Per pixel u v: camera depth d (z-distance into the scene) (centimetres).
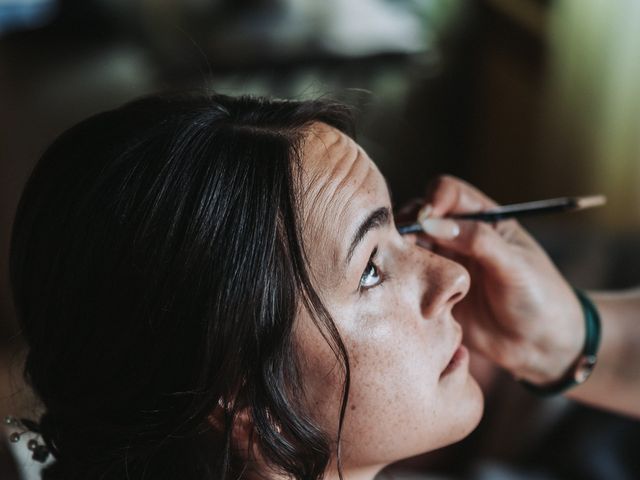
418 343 79
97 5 262
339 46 253
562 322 101
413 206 100
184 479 77
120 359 72
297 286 72
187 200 69
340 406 76
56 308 74
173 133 72
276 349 71
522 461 147
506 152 265
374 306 77
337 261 74
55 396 78
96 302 72
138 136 73
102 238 71
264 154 72
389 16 265
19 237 77
